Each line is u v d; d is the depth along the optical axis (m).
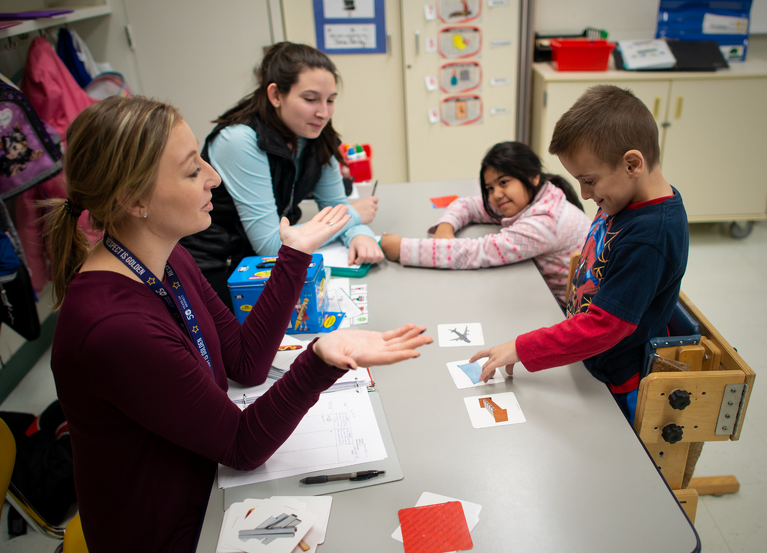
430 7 3.20
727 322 2.63
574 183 3.33
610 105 1.01
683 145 3.22
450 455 0.99
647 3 3.56
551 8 3.59
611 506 0.88
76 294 0.81
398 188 2.32
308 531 0.85
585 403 1.09
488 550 0.82
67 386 0.80
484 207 1.87
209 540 0.85
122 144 0.78
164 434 0.83
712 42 3.20
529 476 0.94
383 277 1.63
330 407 1.10
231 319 1.15
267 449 0.91
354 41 3.33
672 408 1.07
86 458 0.85
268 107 1.63
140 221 0.85
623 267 1.03
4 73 2.55
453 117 3.48
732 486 1.75
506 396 1.12
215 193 1.71
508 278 1.58
